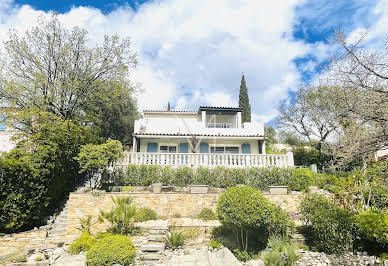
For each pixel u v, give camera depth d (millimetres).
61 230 11711
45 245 10188
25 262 8727
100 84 20406
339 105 10609
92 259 8055
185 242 10172
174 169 15797
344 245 9344
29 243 10352
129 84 22594
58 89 18469
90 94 20594
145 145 21641
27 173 11234
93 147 13875
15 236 10320
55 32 19203
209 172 15469
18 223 10742
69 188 15086
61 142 14289
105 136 26594
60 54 19094
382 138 8719
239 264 8344
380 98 8578
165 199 12859
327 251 9398
